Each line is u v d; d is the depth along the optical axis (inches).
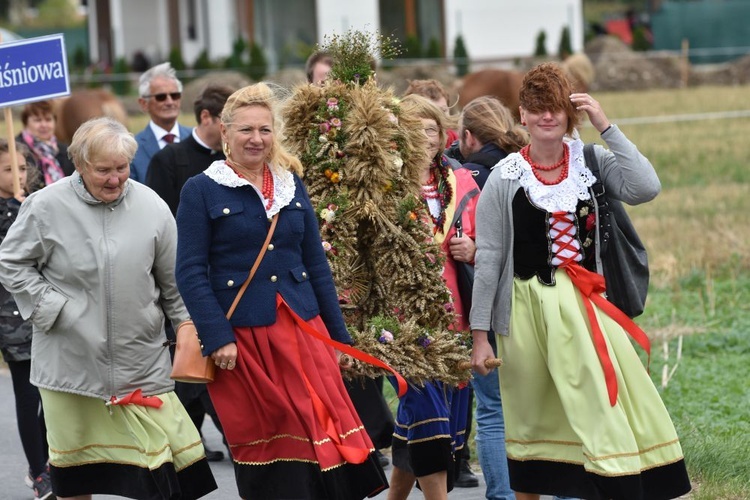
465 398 629.3
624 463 538.6
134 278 578.6
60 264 577.6
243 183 548.7
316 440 538.6
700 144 2362.2
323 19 3934.5
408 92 772.0
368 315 619.8
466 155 709.9
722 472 674.8
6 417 940.0
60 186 583.8
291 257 557.6
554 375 554.6
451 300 618.5
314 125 616.4
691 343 1019.9
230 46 4045.3
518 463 573.9
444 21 4047.7
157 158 792.9
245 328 546.0
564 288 559.8
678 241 1443.2
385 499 684.7
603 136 554.6
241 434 547.5
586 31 4960.6
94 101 976.3
